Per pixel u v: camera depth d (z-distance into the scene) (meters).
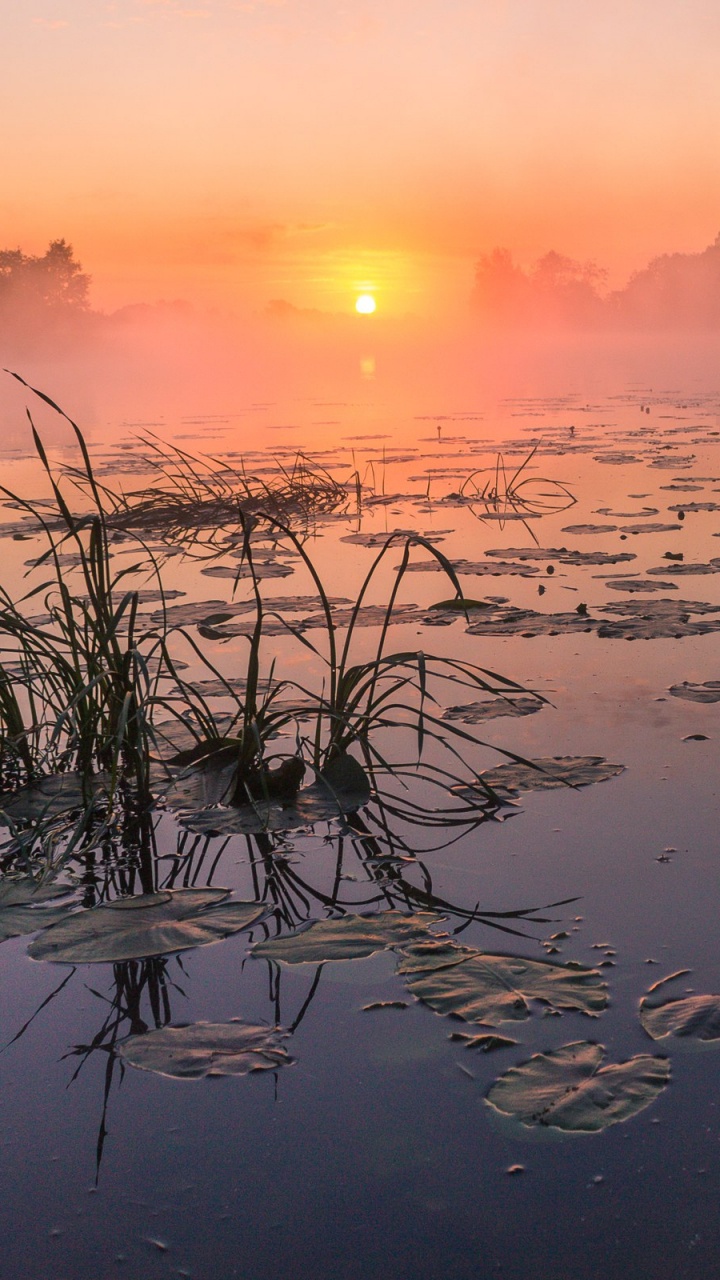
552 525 8.98
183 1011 2.28
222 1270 1.64
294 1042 2.16
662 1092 1.97
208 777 3.57
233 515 10.09
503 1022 2.19
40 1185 1.82
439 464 13.90
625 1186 1.77
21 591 6.79
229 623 5.64
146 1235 1.71
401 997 2.29
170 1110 1.99
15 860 3.04
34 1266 1.66
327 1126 1.93
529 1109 1.94
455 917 2.62
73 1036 2.21
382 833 3.13
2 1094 2.05
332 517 10.05
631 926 2.55
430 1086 2.02
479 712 4.12
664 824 3.10
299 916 2.67
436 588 6.50
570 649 4.96
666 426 18.56
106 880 2.90
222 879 2.88
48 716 4.24
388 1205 1.75
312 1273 1.63
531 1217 1.72
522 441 16.61
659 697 4.23
